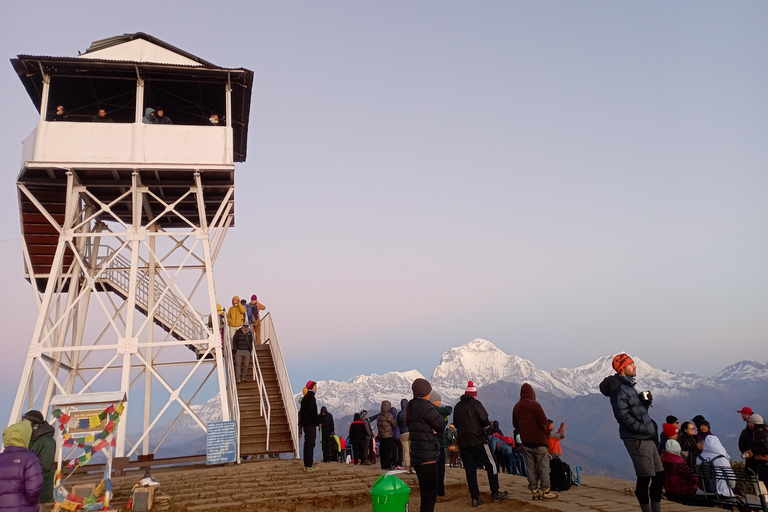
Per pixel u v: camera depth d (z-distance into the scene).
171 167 21.03
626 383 8.38
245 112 25.19
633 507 9.30
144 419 22.53
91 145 20.59
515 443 17.11
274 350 23.81
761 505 10.00
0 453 6.46
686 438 12.43
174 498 11.38
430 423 7.98
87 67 21.11
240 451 18.95
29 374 18.45
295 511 10.57
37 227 22.09
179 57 22.47
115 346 19.55
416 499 11.26
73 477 16.30
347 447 22.83
